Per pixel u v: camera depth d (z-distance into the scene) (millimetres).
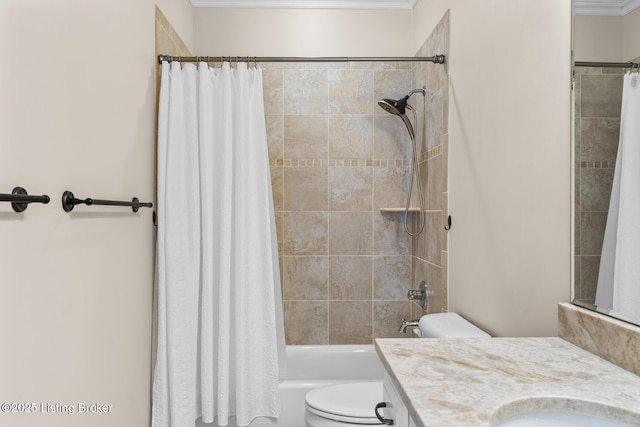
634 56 1022
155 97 2197
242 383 2086
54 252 1308
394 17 3096
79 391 1453
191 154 2102
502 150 1636
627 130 1038
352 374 2877
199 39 3055
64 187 1362
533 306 1431
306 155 3061
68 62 1384
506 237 1604
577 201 1214
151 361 2129
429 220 2605
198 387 2152
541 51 1379
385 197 3076
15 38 1135
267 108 3053
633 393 869
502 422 804
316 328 3068
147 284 2084
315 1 3066
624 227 1035
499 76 1659
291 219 3064
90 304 1527
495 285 1690
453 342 1225
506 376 959
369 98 3074
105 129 1645
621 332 1016
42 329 1250
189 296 2074
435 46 2490
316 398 1983
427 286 2639
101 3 1608
